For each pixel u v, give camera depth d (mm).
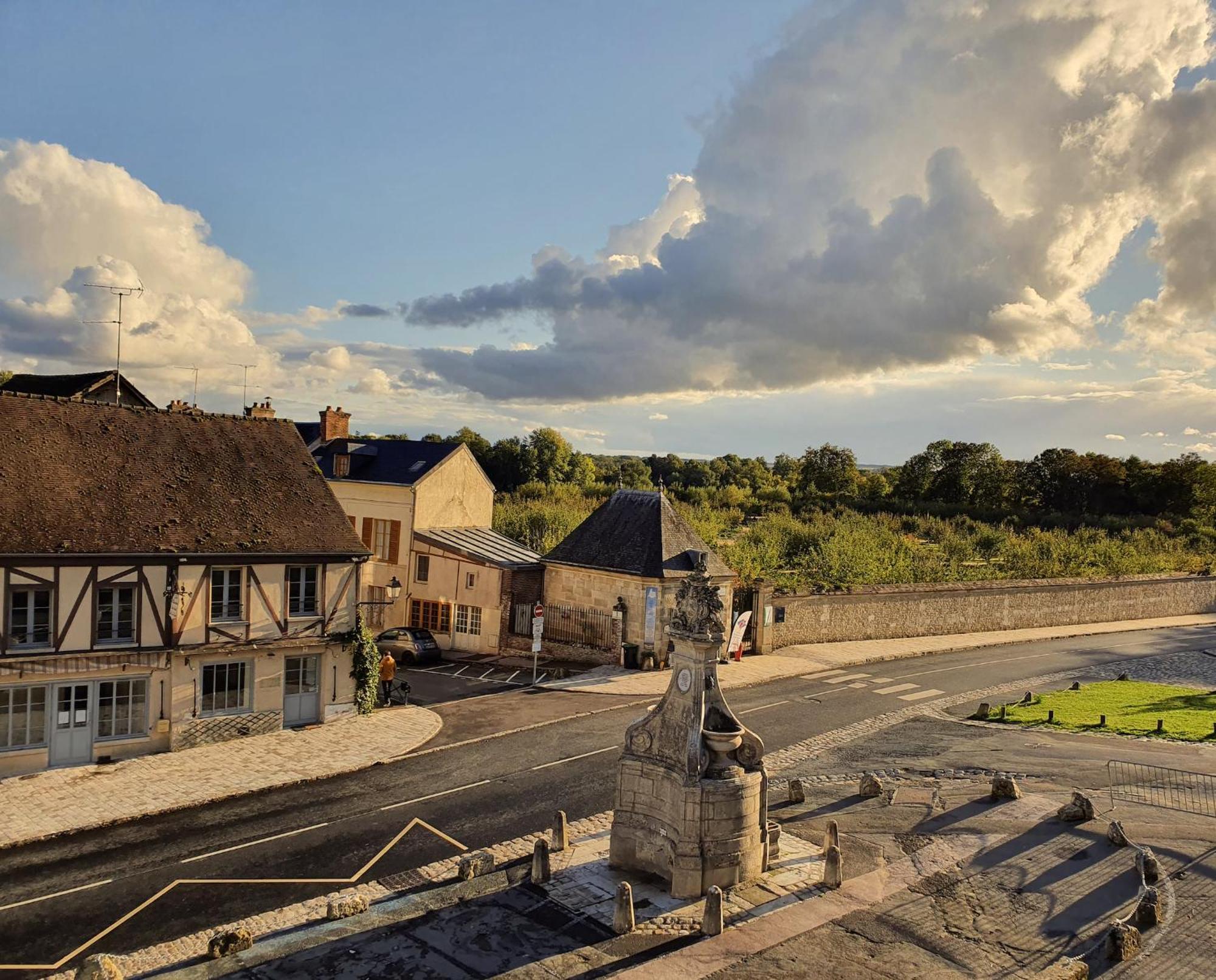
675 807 13273
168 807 16453
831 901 12961
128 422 22625
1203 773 18359
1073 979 10594
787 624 34031
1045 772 18953
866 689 27656
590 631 30656
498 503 57531
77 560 18828
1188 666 33156
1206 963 11188
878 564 43312
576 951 11578
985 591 40594
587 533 31891
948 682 29125
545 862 13539
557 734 21766
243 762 19094
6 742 18250
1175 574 50875
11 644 18281
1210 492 77125
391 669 24062
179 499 21359
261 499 22578
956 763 19828
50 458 20547
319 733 21281
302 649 21781
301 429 44812
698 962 11305
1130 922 12219
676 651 13680
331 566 22391
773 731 22562
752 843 13500
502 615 31500
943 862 14305
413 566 34094
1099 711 24375
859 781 18281
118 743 19281
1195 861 14102
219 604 20828
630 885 13164
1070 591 44125
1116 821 15656
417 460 36000
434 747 20547
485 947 11695
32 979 10812
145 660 19516
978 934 12031
